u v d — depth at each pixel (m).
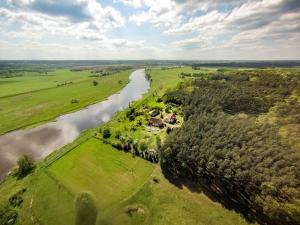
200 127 56.34
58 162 51.88
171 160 48.22
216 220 33.91
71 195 39.81
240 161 40.44
